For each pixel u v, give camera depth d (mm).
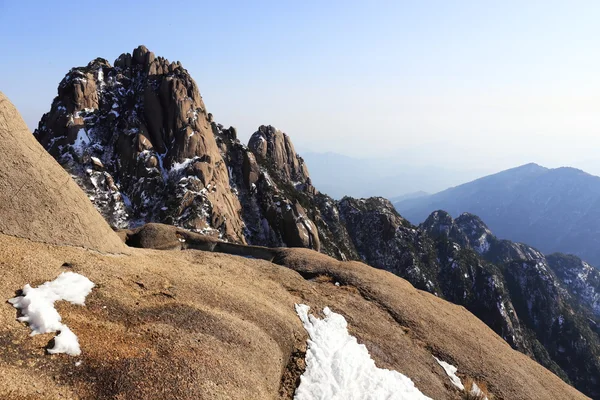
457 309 35625
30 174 19047
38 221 18438
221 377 14359
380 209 173125
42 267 16375
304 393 17500
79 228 20062
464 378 23922
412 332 27016
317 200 164125
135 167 100812
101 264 18797
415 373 22203
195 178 99375
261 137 173000
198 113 113250
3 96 19641
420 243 160375
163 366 13555
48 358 12312
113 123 109688
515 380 25406
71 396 11445
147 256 23984
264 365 17188
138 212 95062
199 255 29000
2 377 10922
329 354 20750
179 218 91125
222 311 19438
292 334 21125
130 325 15445
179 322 16750
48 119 109500
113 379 12398
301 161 189625
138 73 122500
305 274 32719
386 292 31188
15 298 14188
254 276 27422
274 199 114750
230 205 106000
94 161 98938
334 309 26203
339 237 146125
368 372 20219
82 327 14188
